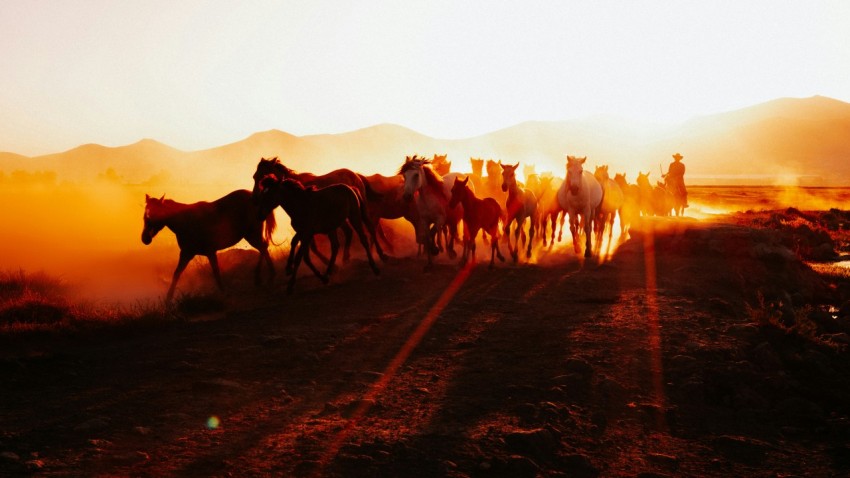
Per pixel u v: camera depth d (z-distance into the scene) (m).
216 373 8.35
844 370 9.06
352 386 7.78
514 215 17.58
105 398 7.44
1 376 8.23
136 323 11.30
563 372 8.14
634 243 19.34
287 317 11.67
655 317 10.80
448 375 8.12
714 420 7.04
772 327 10.23
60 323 11.17
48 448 6.03
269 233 15.23
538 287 13.77
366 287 14.25
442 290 13.67
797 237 24.69
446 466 5.65
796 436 6.80
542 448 6.08
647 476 5.67
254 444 6.14
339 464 5.70
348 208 14.84
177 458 5.83
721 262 16.56
